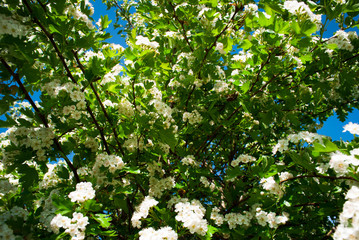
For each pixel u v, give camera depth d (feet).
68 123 9.20
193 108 12.89
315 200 9.16
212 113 11.48
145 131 10.16
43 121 8.52
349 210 5.62
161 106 10.00
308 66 11.68
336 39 10.27
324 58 11.09
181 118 13.34
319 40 10.48
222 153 14.14
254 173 8.79
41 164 8.63
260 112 12.19
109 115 10.07
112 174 8.96
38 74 7.77
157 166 10.64
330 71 11.26
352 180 7.45
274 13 9.30
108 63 9.39
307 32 8.91
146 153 10.55
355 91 13.15
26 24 7.59
